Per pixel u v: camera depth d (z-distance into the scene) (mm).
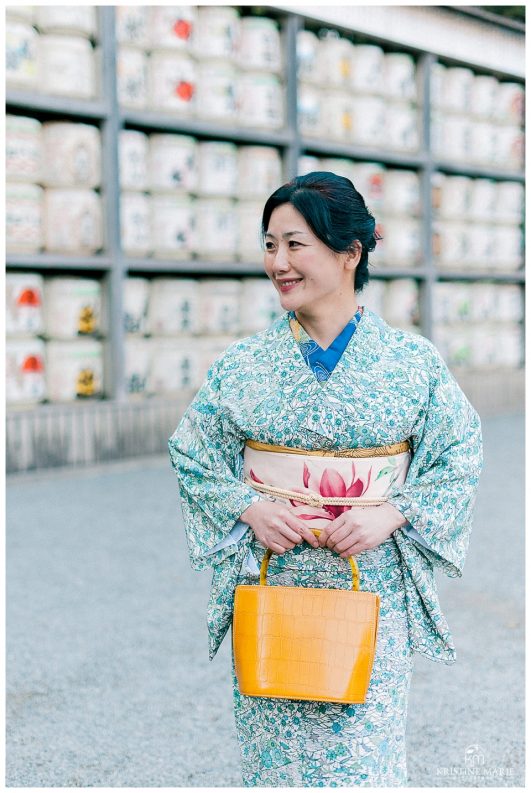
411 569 1759
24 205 5691
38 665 3107
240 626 1677
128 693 2912
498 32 8820
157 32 6367
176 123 6426
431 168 8320
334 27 7422
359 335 1756
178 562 4266
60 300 5918
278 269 1698
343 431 1706
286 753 1748
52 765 2457
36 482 5699
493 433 8008
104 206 6039
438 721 2723
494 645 3295
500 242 9344
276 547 1711
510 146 9266
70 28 5781
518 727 2680
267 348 1796
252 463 1794
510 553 4430
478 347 9125
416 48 8039
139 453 6246
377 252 8016
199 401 1831
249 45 6902
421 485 1742
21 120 5652
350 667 1614
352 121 7699
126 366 6289
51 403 5973
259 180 6941
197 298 6773
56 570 4113
